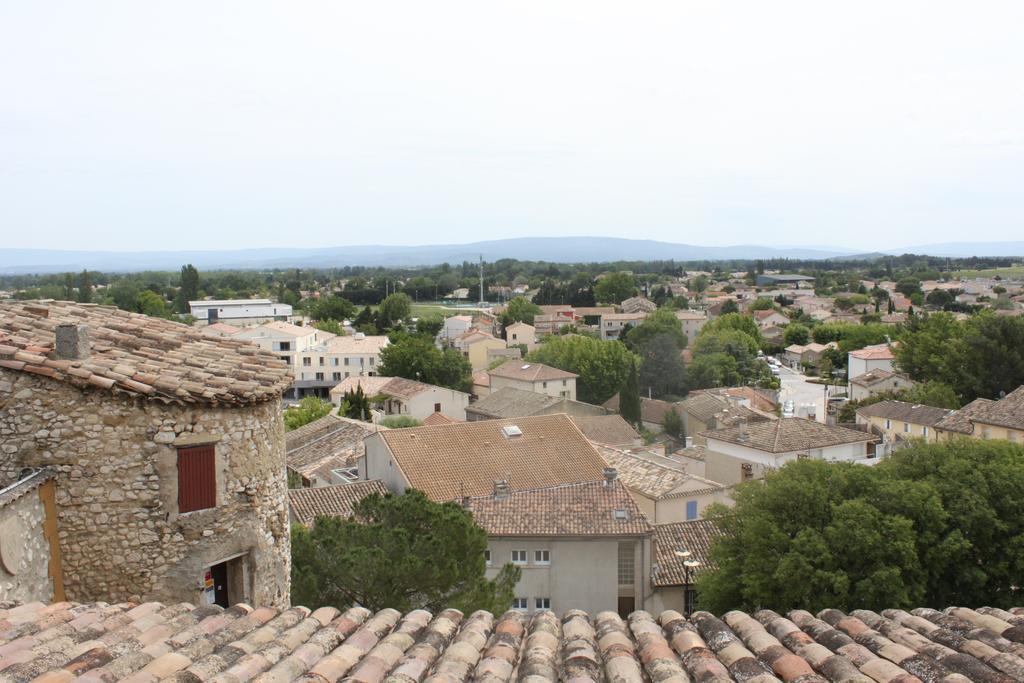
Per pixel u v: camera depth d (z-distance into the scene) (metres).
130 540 11.52
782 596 28.69
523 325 145.75
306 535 20.05
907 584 28.42
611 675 7.03
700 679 6.89
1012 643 7.79
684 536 36.75
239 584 12.73
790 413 80.88
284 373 13.82
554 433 44.03
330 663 7.24
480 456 40.78
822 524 30.23
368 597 18.81
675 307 199.75
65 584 11.28
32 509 10.53
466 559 21.45
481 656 7.82
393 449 39.88
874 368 104.88
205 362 13.27
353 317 187.25
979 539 29.61
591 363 103.06
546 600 33.53
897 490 30.02
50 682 6.43
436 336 161.62
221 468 12.21
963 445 34.38
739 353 118.56
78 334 11.45
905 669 7.10
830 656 7.38
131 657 7.18
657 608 33.72
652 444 75.38
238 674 6.90
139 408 11.48
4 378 11.10
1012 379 78.62
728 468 53.34
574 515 34.59
